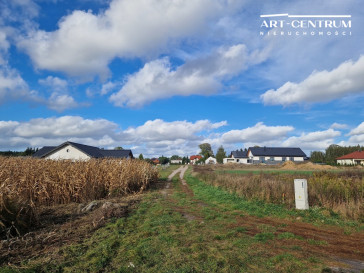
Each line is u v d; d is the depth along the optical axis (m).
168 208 10.58
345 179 13.59
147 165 22.39
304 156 76.25
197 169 43.72
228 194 14.18
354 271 4.78
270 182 13.48
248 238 6.65
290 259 5.23
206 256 5.29
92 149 42.56
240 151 87.31
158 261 5.07
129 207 10.83
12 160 13.70
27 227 7.35
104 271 4.69
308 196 11.02
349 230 7.50
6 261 5.09
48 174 12.76
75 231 7.13
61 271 4.69
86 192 13.24
